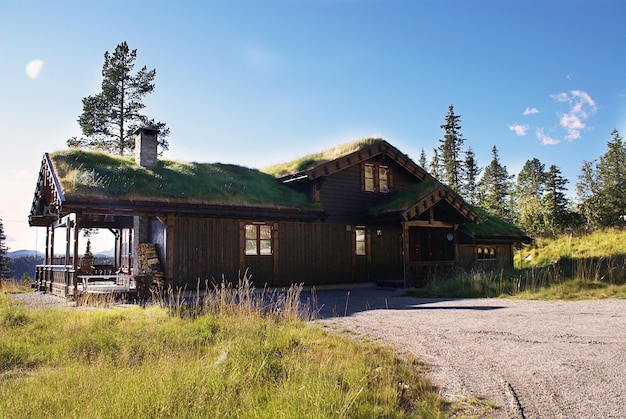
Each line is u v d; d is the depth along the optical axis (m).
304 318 10.10
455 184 54.09
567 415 4.63
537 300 12.95
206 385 5.11
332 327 9.21
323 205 19.97
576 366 6.19
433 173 57.47
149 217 18.48
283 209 18.25
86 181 15.11
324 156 22.53
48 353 7.18
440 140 55.50
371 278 21.06
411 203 19.31
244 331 7.87
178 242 16.09
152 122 37.94
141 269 16.69
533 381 5.63
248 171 21.30
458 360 6.62
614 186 55.72
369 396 5.04
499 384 5.55
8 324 9.09
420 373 6.04
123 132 36.94
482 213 26.53
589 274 15.01
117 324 8.96
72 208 14.41
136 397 4.70
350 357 6.45
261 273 17.91
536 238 30.97
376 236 21.58
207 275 16.59
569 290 13.81
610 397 5.06
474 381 5.68
